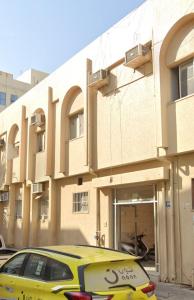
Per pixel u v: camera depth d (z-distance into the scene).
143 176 13.47
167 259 12.52
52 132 19.70
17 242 23.16
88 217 16.67
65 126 18.66
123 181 14.35
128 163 14.32
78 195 17.66
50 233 18.89
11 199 24.31
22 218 22.34
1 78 49.56
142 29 14.16
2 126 26.56
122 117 14.82
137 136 13.97
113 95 15.42
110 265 6.30
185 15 12.29
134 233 15.51
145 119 13.68
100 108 16.12
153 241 15.44
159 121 12.81
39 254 7.00
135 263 6.65
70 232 17.86
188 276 11.77
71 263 6.24
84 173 16.92
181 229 12.19
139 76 14.16
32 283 6.68
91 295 5.80
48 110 19.80
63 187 18.86
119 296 5.99
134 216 15.64
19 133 23.66
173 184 12.65
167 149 12.66
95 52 16.64
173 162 12.77
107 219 15.53
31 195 21.36
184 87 12.73
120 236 15.22
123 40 15.04
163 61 13.12
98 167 15.87
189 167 12.20
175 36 12.90
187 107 12.14
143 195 14.12
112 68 15.66
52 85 19.97
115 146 15.02
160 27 13.26
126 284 6.21
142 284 6.40
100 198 16.12
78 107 17.88
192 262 11.69
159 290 11.30
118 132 14.94
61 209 18.81
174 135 12.48
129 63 14.00
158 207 13.16
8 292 7.20
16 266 7.41
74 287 5.93
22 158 22.88
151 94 13.52
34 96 21.94
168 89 13.02
